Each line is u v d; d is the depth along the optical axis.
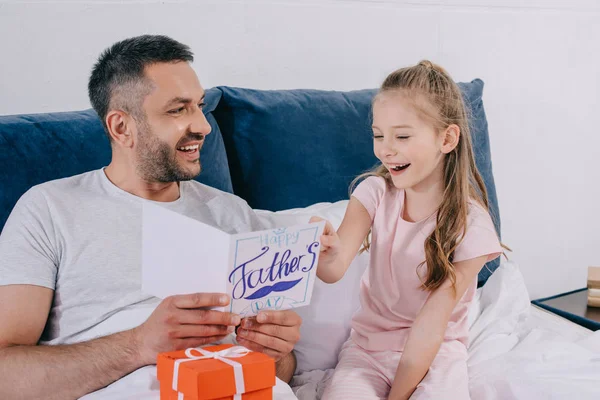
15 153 1.40
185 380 0.94
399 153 1.36
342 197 1.79
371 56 2.04
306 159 1.76
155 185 1.38
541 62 2.20
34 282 1.23
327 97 1.84
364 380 1.35
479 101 1.98
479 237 1.37
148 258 1.13
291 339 1.21
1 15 1.68
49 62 1.73
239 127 1.75
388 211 1.48
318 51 1.99
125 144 1.35
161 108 1.32
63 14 1.72
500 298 1.67
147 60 1.32
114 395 1.08
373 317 1.45
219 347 1.06
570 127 2.27
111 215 1.33
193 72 1.38
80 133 1.49
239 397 0.96
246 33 1.90
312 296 1.52
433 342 1.30
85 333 1.28
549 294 2.34
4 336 1.19
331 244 1.33
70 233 1.29
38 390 1.14
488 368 1.41
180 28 1.83
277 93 1.80
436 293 1.34
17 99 1.72
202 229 1.05
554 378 1.32
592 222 2.36
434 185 1.43
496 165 2.21
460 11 2.10
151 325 1.13
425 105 1.34
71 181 1.36
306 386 1.41
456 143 1.39
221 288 1.08
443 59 2.12
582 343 1.54
